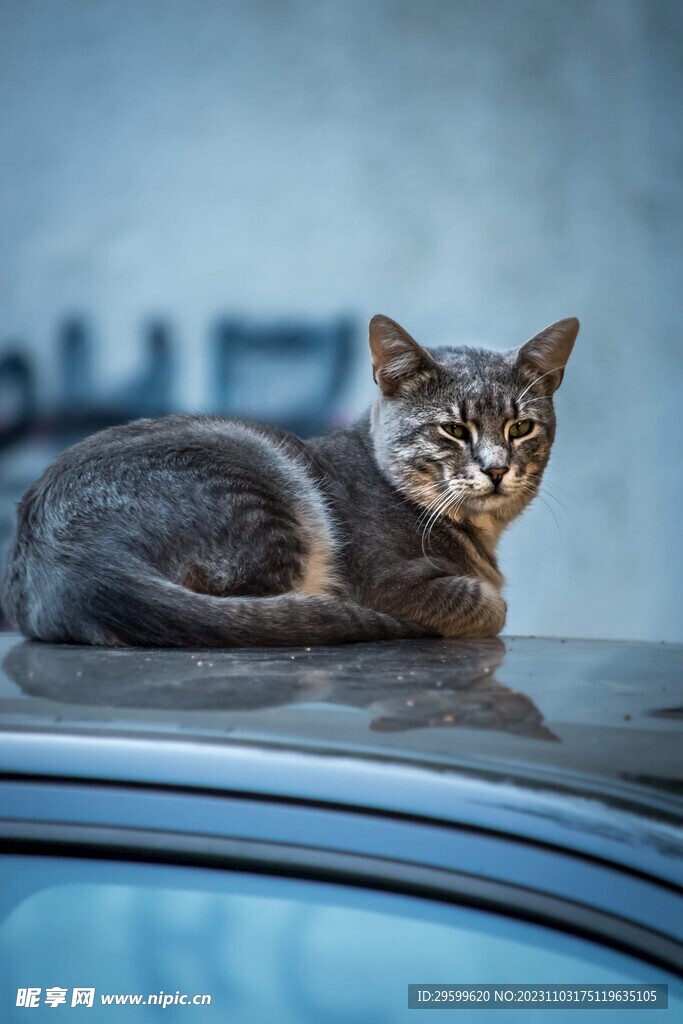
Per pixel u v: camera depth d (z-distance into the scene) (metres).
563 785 0.97
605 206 7.45
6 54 7.66
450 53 7.45
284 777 1.03
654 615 7.43
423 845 0.98
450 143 7.48
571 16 7.38
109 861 1.07
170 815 1.05
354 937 0.98
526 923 0.94
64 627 2.89
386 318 3.95
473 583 3.65
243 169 7.60
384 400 4.04
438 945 0.96
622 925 0.90
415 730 1.17
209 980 1.02
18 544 3.19
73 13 7.64
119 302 7.71
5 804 1.09
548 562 7.43
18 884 1.08
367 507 3.88
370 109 7.51
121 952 1.05
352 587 3.73
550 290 7.48
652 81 7.39
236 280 7.64
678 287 7.46
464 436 3.92
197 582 3.17
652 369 7.49
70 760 1.10
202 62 7.60
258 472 3.43
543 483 4.32
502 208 7.47
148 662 2.01
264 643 2.70
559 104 7.42
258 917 1.02
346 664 1.99
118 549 3.02
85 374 7.73
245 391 7.61
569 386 7.49
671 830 0.91
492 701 1.41
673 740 1.15
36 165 7.73
